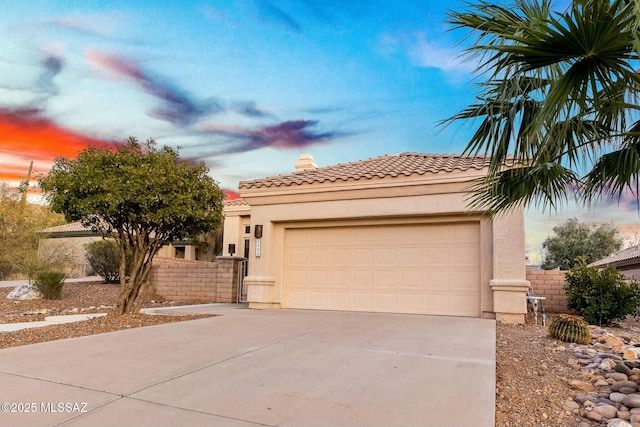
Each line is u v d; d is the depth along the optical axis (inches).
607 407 188.5
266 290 528.4
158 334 329.7
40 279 624.7
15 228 949.8
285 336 321.7
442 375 215.9
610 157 244.5
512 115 230.5
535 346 318.0
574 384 224.1
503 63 201.2
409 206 465.7
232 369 229.8
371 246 495.2
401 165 529.7
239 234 877.8
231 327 363.9
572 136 243.4
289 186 526.6
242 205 872.3
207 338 314.0
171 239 446.9
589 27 166.4
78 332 346.3
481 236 441.7
